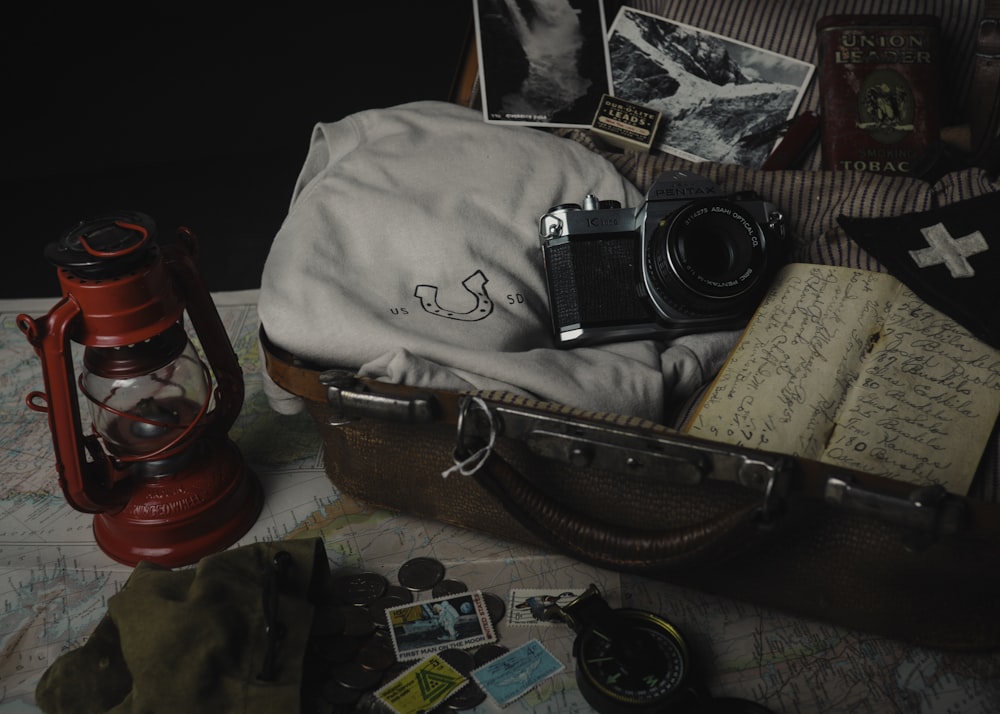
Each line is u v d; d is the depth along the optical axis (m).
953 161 1.58
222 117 3.22
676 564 1.05
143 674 1.01
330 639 1.14
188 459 1.29
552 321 1.41
